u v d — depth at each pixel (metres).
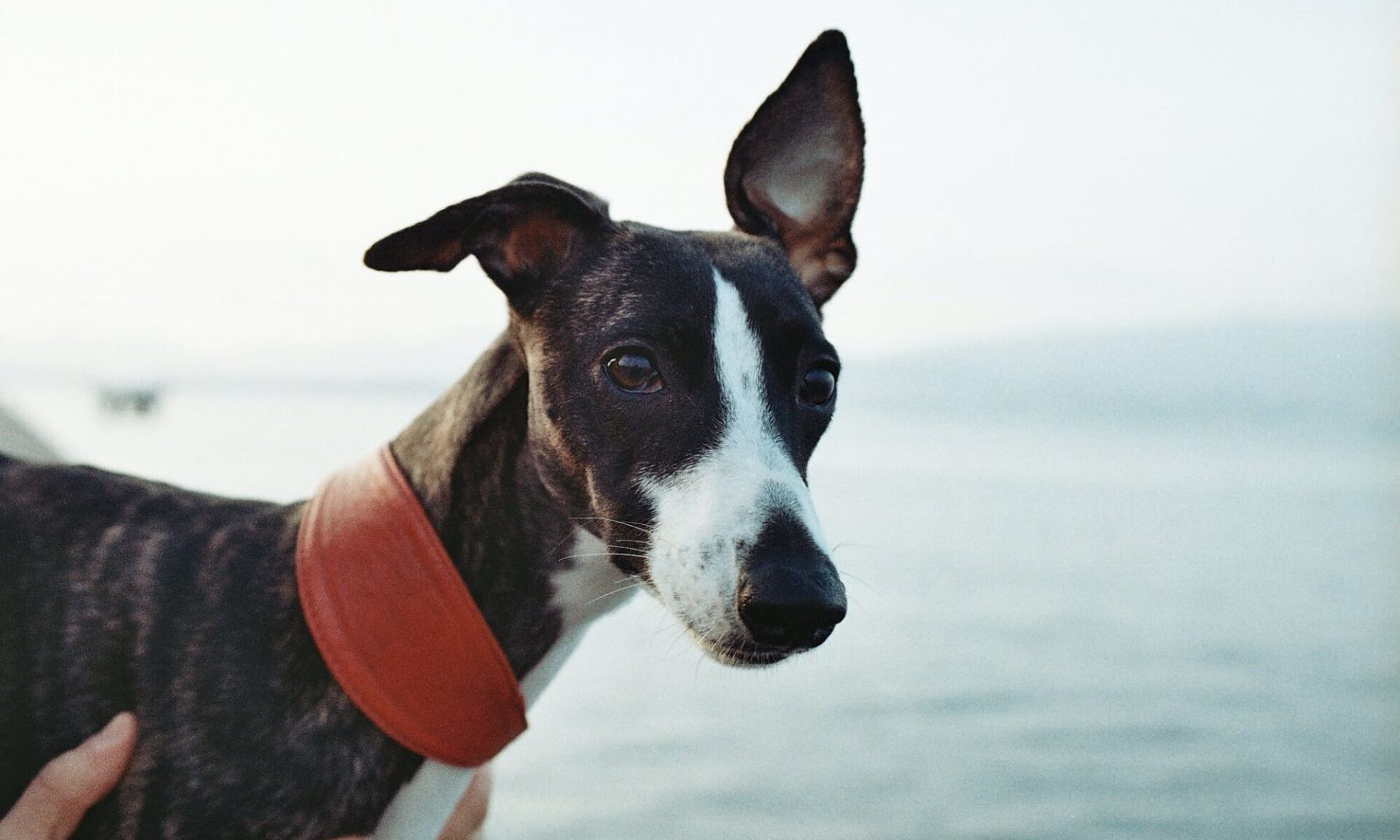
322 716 0.51
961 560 3.04
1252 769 1.69
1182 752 1.74
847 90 0.61
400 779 0.52
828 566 0.49
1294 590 2.78
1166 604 2.61
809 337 0.54
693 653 0.56
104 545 0.54
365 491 0.53
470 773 0.54
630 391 0.53
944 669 2.11
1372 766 1.69
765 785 1.55
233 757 0.51
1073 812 1.51
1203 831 1.48
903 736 1.76
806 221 0.62
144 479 0.57
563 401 0.53
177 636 0.52
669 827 1.41
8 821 0.49
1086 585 2.79
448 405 0.55
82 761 0.50
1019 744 1.75
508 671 0.52
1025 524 3.67
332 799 0.51
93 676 0.52
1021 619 2.46
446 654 0.51
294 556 0.54
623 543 0.52
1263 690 2.03
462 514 0.54
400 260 0.55
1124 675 2.09
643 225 0.56
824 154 0.61
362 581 0.51
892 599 2.62
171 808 0.51
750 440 0.52
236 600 0.53
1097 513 3.95
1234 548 3.32
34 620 0.52
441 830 0.55
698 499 0.51
